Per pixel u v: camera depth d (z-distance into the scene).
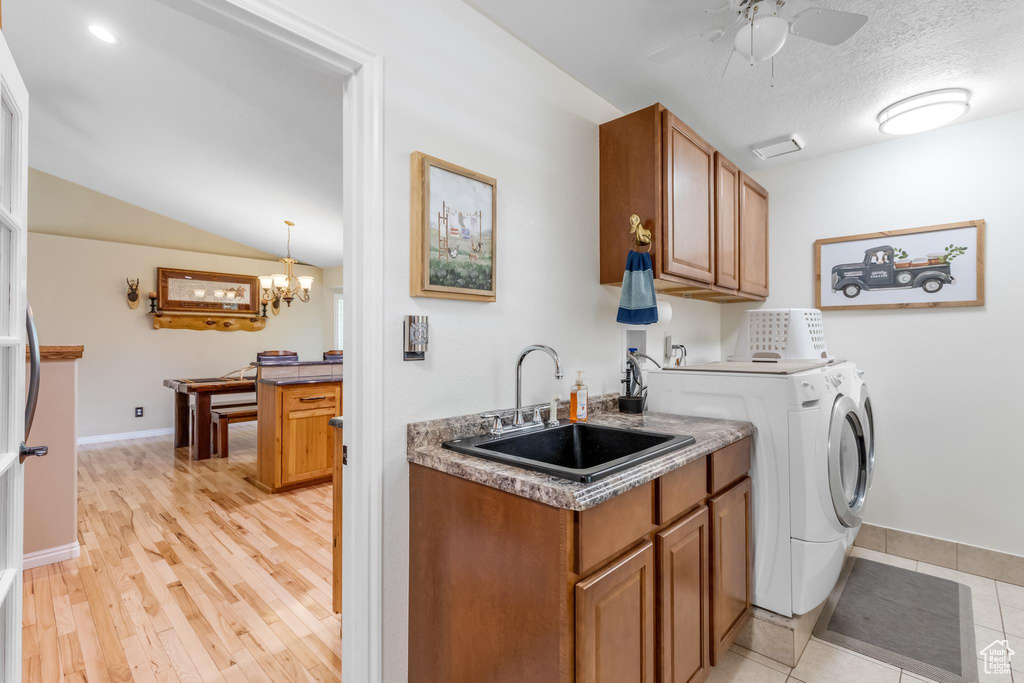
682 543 1.42
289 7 1.17
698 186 2.18
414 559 1.42
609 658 1.12
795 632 1.75
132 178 4.90
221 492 3.65
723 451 1.65
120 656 1.76
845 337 2.80
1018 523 2.32
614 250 2.12
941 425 2.52
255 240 6.31
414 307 1.45
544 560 1.07
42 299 5.27
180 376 6.13
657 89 2.12
